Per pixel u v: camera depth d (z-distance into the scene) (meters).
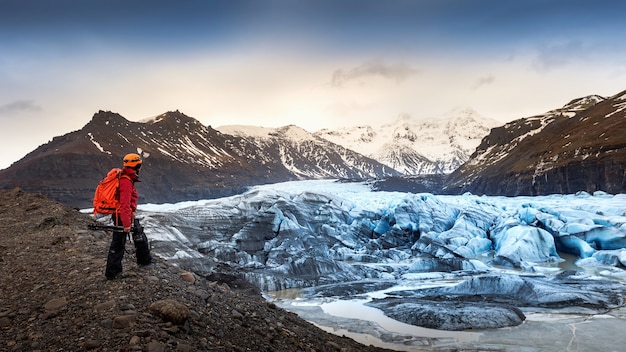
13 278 7.54
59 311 6.22
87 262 8.32
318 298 20.47
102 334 5.59
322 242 36.62
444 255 33.91
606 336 13.94
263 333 7.25
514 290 20.11
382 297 20.48
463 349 12.73
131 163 7.66
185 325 6.21
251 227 34.81
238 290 20.09
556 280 23.81
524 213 39.88
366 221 43.84
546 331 14.48
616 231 32.88
